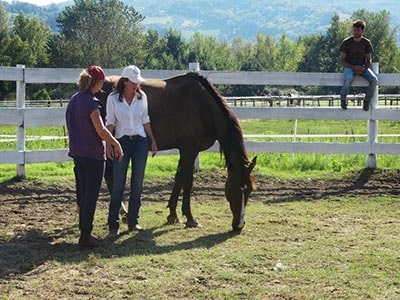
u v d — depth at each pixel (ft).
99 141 20.38
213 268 18.21
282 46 313.32
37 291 16.26
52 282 16.98
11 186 30.27
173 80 24.98
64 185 31.14
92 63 215.72
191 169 24.21
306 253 19.85
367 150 34.55
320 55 250.37
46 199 28.76
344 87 33.86
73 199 28.99
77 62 214.90
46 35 250.37
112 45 221.46
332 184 32.73
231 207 22.71
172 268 18.28
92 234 22.66
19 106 31.30
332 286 16.65
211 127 23.89
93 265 18.54
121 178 22.33
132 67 22.07
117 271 17.99
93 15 221.25
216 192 30.86
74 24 221.87
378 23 257.55
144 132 22.79
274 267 18.35
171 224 24.31
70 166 36.29
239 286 16.66
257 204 28.40
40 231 23.11
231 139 22.61
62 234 22.72
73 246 21.01
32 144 41.75
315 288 16.48
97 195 20.66
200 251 20.10
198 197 29.84
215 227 23.77
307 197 29.99
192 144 24.26
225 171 34.47
